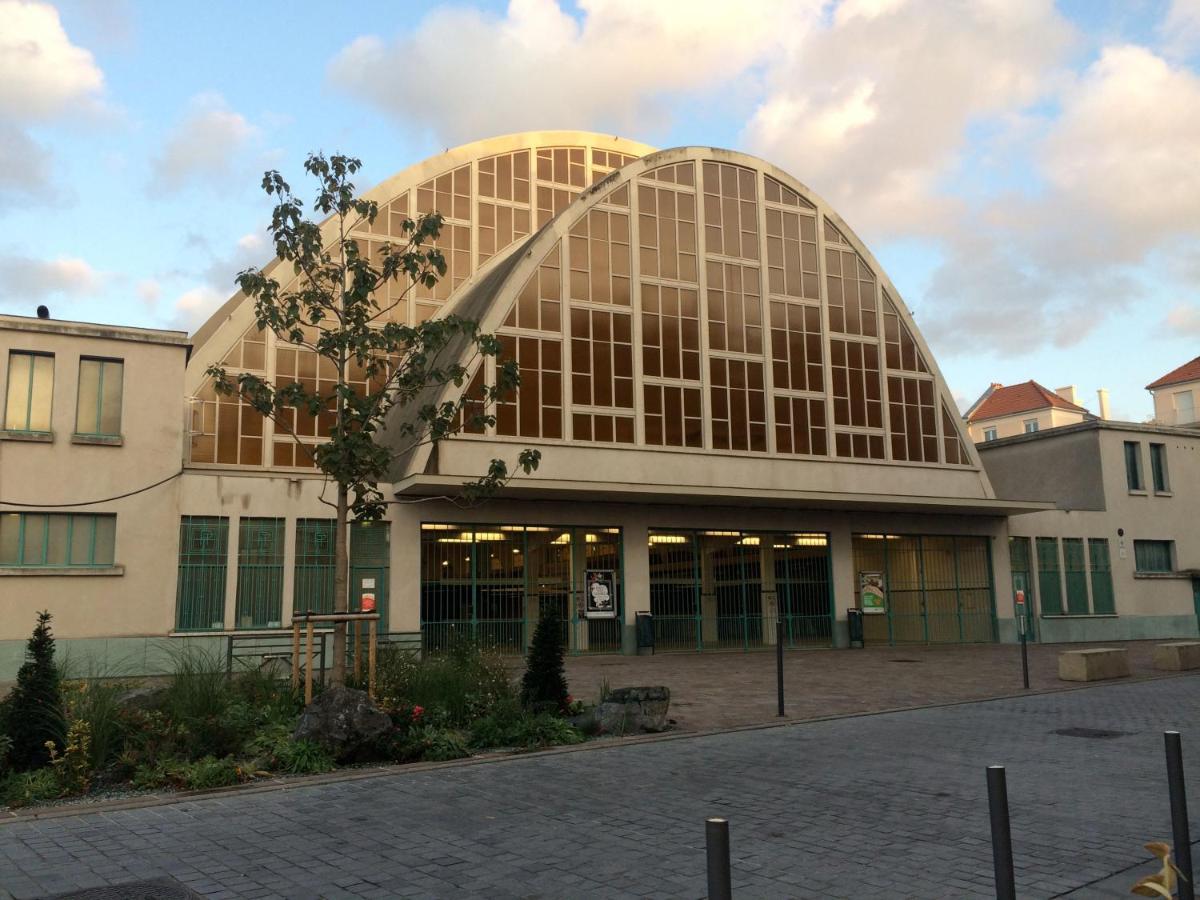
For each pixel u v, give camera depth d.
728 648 28.08
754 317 30.17
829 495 27.89
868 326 32.09
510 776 9.76
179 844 7.19
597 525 26.73
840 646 29.47
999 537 32.47
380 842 7.23
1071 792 8.86
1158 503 35.53
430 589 24.48
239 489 22.25
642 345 28.12
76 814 8.18
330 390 28.45
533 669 13.30
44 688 9.55
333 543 23.17
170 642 20.73
